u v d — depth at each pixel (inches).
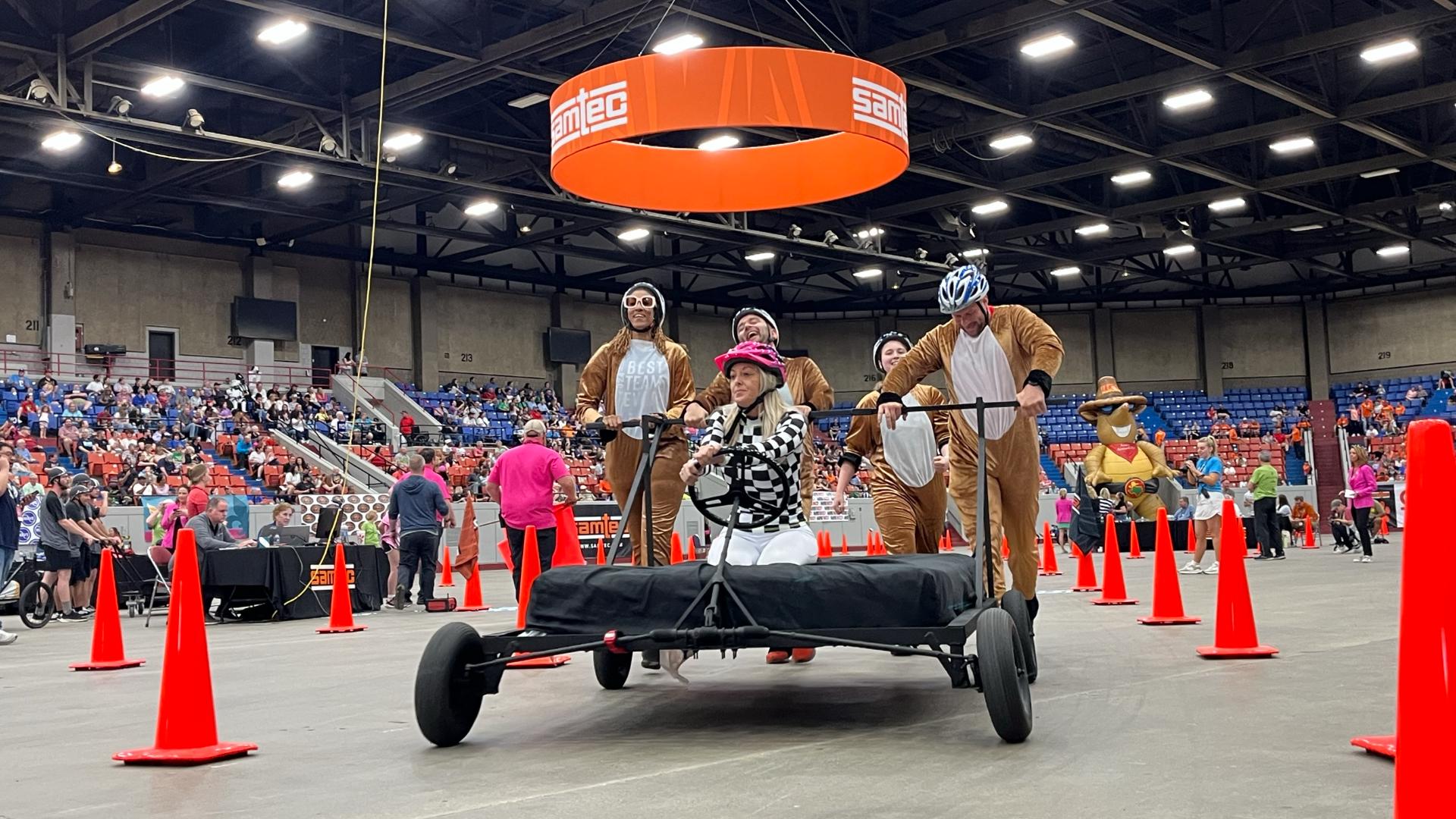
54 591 505.4
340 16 676.7
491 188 987.9
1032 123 879.1
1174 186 1167.0
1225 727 169.0
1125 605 420.8
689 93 259.4
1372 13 844.6
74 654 349.1
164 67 757.9
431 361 1380.4
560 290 1509.6
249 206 1074.7
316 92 848.9
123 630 445.7
